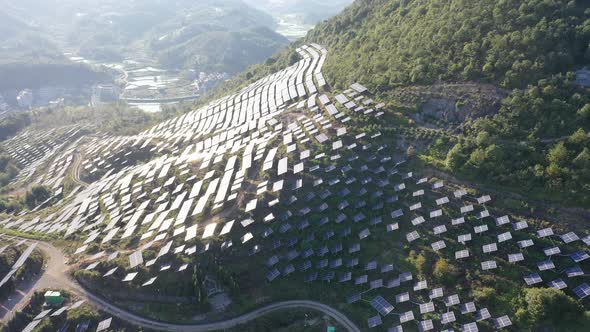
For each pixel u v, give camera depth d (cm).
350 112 10494
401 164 9044
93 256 9050
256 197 9188
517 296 6328
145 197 10662
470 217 7575
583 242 6506
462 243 7306
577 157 7144
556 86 8256
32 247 9819
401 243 7881
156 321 7675
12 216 12888
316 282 7812
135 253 8619
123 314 7869
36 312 8144
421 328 6456
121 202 10825
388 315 6906
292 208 8912
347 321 7081
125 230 9581
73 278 8744
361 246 8075
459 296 6712
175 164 11631
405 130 9531
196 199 9769
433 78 10069
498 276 6688
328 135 10131
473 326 6116
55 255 9650
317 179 9238
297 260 8188
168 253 8438
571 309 5844
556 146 7550
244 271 8044
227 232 8425
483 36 9881
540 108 8150
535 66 8606
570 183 7075
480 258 7006
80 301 8162
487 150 8050
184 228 8850
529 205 7281
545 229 6800
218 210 9144
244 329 7300
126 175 12606
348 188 9000
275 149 10212
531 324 5978
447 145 8869
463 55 9912
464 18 10519
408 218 8181
